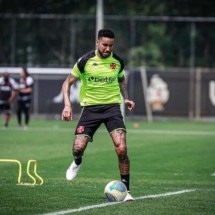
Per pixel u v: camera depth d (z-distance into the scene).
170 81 96.44
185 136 68.31
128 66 108.56
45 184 32.25
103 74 27.45
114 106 27.56
